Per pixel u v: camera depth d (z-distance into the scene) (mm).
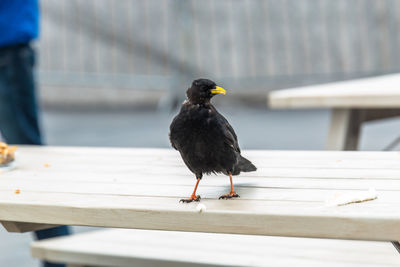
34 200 3043
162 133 14359
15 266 5652
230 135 2971
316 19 21344
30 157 4395
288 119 16875
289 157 4012
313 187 3107
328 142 6145
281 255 3951
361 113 6242
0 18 6000
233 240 4312
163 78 22328
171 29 22109
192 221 2742
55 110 21812
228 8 21797
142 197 3051
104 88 23031
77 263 4211
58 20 22828
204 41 22031
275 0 21547
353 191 2971
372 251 3998
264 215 2623
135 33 22344
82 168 3906
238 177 3457
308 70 21656
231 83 22078
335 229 2537
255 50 21875
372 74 21109
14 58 6086
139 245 4242
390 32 20734
